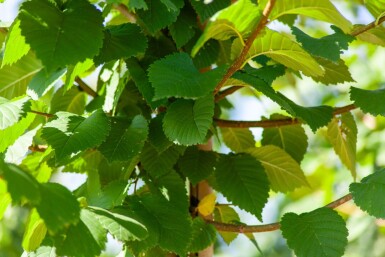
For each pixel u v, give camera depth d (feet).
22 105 3.31
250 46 3.24
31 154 3.76
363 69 6.74
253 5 3.12
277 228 3.52
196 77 3.22
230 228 3.62
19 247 7.23
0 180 3.03
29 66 3.82
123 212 3.28
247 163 3.79
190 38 3.73
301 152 4.13
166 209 3.40
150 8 3.59
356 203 3.35
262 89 3.32
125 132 3.46
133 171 3.79
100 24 3.24
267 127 3.92
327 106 3.77
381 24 3.61
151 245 3.28
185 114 3.38
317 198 6.96
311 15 3.22
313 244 3.32
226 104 4.38
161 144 3.55
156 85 3.14
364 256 6.77
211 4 3.67
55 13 3.22
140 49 3.48
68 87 3.43
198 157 3.80
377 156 6.20
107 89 3.75
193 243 3.58
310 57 3.30
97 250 3.05
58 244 3.04
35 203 2.82
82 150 3.24
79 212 2.90
